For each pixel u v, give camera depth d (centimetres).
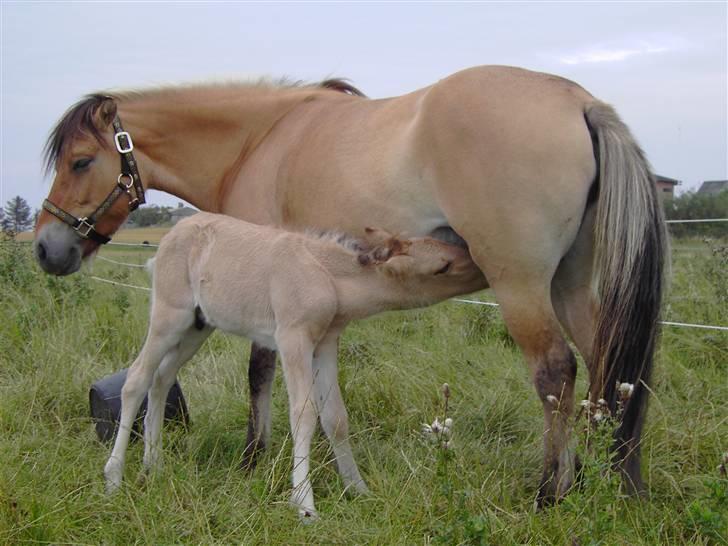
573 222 359
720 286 628
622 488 354
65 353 546
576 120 360
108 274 945
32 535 315
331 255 387
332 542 319
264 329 396
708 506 333
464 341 615
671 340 585
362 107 424
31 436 431
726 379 517
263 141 473
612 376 357
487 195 357
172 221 1528
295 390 376
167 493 350
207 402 501
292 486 364
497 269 365
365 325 662
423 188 376
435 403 493
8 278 732
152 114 493
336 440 390
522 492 374
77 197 483
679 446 416
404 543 311
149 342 404
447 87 368
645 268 354
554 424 358
